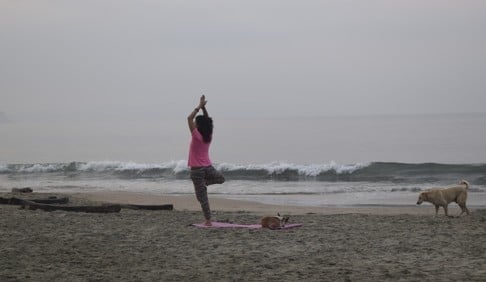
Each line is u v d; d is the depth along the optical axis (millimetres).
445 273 6168
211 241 8367
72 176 31406
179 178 29859
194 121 9703
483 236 8742
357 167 28938
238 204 17297
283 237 8719
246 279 6070
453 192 12656
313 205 17781
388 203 17906
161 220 10805
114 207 12453
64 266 6734
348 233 9141
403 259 7027
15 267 6664
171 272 6441
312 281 5941
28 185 26141
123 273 6402
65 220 10492
